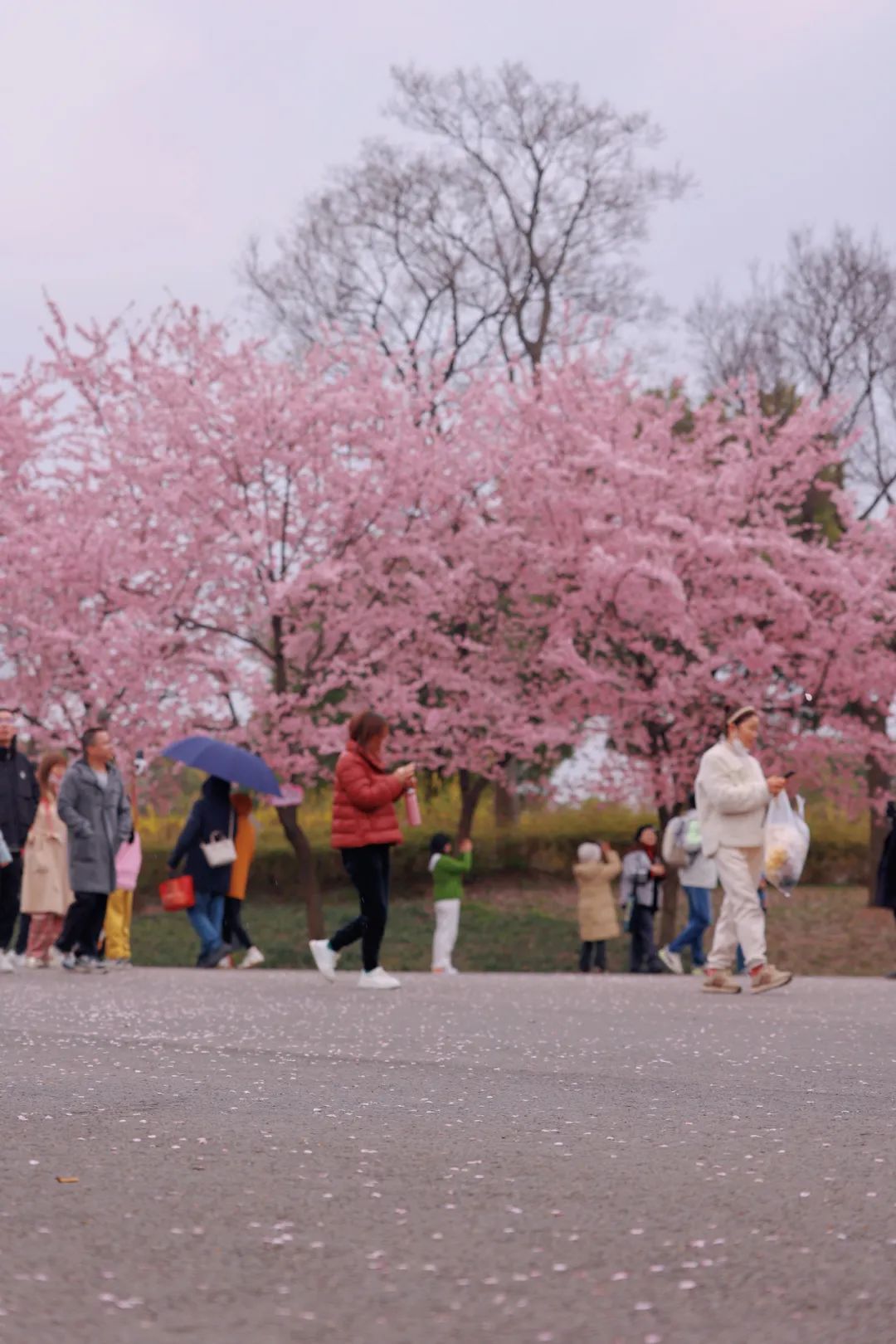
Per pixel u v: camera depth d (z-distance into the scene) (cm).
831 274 3712
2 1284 351
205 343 3114
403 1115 615
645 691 3028
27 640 2945
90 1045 879
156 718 2839
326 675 3073
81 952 1738
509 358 3869
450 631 3238
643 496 3042
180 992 1341
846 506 3155
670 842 2209
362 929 1412
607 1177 485
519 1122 598
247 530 2897
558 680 3191
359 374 3130
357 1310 333
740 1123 600
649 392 3794
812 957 3219
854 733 3119
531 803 4106
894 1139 562
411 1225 416
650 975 1972
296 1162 509
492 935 3344
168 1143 544
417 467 2983
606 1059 829
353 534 3006
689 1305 336
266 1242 396
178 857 1973
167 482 2986
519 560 3100
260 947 3195
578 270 3866
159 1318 326
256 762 1988
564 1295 345
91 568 2862
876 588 2995
